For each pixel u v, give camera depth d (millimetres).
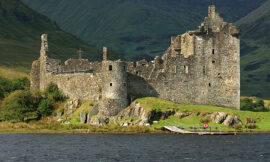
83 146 120188
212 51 172250
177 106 157875
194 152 112188
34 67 181875
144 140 130750
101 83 157625
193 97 169125
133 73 164000
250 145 123938
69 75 166125
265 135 143875
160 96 163875
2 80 194875
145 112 149750
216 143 127062
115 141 128750
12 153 110250
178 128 146250
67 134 144625
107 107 152500
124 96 155625
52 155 107375
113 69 153875
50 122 156000
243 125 157250
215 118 155000
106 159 102438
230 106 173750
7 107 163250
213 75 172125
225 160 102938
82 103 161375
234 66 173875
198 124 151375
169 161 100812
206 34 171500
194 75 169625
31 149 115938
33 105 164875
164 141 129000
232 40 174000
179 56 167250
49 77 173625
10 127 153500
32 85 181750
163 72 164625
